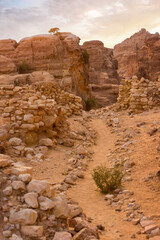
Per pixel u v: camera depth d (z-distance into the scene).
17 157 10.45
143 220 5.86
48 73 39.97
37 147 11.75
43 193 4.68
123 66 151.75
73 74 43.28
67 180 8.70
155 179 8.09
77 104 20.41
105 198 7.49
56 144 12.73
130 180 8.45
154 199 6.96
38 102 12.67
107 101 67.25
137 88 19.00
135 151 10.94
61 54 43.84
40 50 44.38
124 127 15.13
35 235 4.00
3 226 4.06
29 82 38.88
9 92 13.67
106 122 17.02
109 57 101.56
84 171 10.05
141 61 104.88
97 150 12.70
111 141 13.60
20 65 44.25
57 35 46.25
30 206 4.36
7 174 4.88
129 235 5.32
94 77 85.25
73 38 44.69
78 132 14.58
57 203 4.64
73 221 5.30
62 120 14.12
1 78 37.81
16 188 4.57
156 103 18.47
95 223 5.90
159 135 11.94
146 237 5.15
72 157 11.44
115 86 75.94
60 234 4.23
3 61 43.06
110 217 6.31
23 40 47.31
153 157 9.72
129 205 6.73
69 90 41.22
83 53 48.38
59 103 19.89
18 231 4.05
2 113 12.51
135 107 18.52
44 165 10.16
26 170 5.11
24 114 12.03
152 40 99.25
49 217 4.43
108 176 8.11
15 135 11.70
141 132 13.44
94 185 8.68
